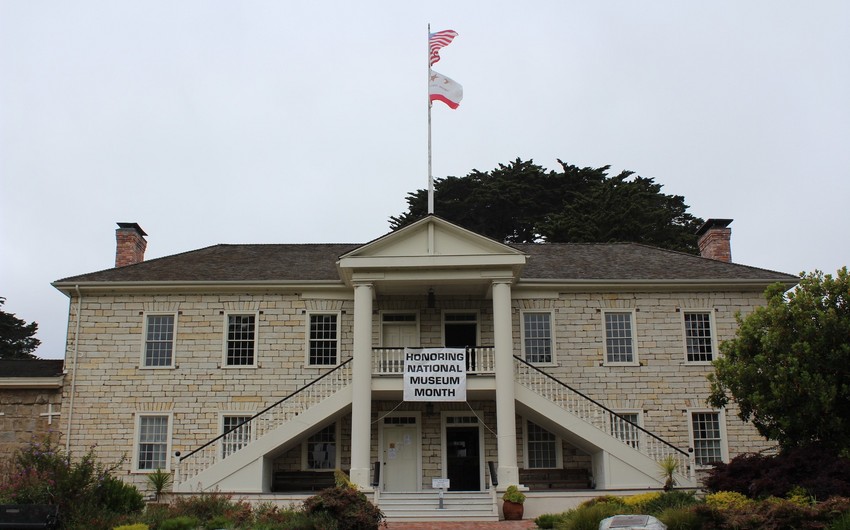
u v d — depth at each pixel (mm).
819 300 22672
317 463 29625
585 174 55656
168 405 29625
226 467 26281
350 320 30438
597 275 30984
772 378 22031
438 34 31859
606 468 26234
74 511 18812
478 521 24156
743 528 17641
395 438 30000
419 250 28125
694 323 30531
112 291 30516
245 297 30609
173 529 19281
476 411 30062
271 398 29703
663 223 51281
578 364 30031
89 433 29312
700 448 29422
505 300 27703
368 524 19938
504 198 52844
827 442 21734
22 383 29406
